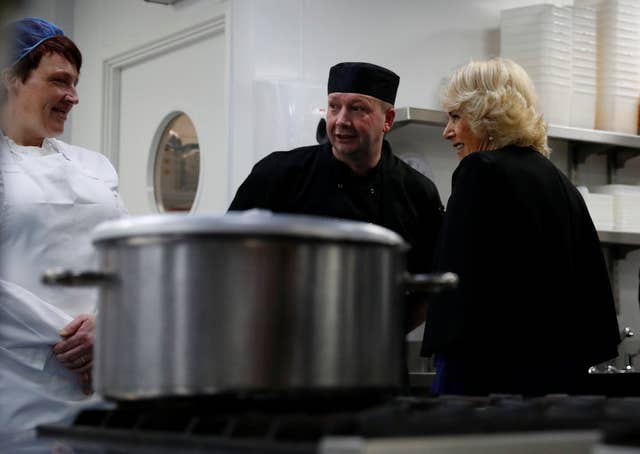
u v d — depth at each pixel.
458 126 2.36
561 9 3.89
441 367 2.09
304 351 1.01
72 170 2.40
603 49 4.07
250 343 0.99
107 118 4.58
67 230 2.33
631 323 4.30
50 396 2.26
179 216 1.03
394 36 3.86
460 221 2.03
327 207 2.63
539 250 2.05
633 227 4.01
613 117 4.06
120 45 4.48
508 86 2.26
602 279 2.17
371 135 2.62
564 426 0.94
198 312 1.00
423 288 1.18
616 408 1.17
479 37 4.05
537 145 2.30
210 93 3.97
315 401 1.10
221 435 0.96
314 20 3.70
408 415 0.97
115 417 1.11
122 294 1.05
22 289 2.22
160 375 1.01
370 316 1.07
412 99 3.88
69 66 2.36
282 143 3.49
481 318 1.96
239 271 1.00
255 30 3.59
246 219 1.01
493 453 0.84
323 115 3.53
